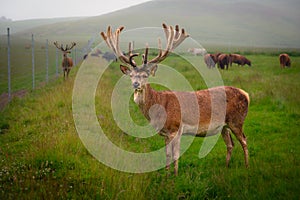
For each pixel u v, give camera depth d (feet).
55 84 53.47
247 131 30.71
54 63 98.43
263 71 76.02
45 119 32.45
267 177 19.75
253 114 36.63
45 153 21.24
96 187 17.70
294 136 28.73
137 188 17.43
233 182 19.13
